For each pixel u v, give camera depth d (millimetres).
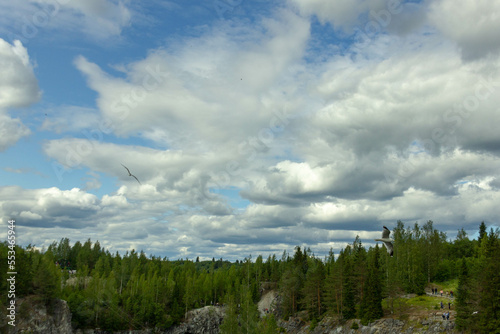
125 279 171250
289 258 182875
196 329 147875
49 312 106188
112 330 126812
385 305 115062
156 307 143250
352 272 123375
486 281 79938
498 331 74062
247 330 106250
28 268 109562
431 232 155500
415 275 122688
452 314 93250
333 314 120688
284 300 144875
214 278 177625
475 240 177375
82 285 152500
